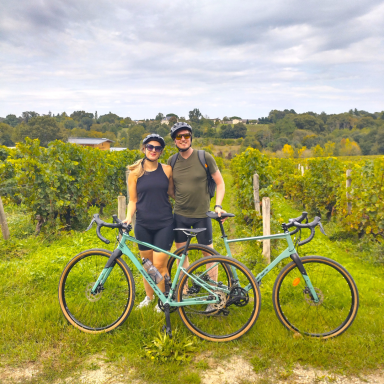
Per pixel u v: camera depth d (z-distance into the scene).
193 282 3.02
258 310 2.83
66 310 3.06
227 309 3.08
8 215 8.26
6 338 2.77
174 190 3.35
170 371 2.42
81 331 2.92
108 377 2.38
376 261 5.29
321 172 10.22
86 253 3.06
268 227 4.74
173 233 3.23
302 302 3.34
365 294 3.82
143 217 3.11
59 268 4.48
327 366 2.48
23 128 87.06
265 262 4.76
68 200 7.30
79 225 7.74
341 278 3.21
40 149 7.10
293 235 3.11
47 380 2.33
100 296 3.06
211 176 3.28
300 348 2.66
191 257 3.73
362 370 2.43
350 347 2.66
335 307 3.25
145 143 3.00
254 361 2.51
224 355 2.63
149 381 2.33
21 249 5.43
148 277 2.97
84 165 8.20
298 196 12.65
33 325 2.94
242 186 7.67
